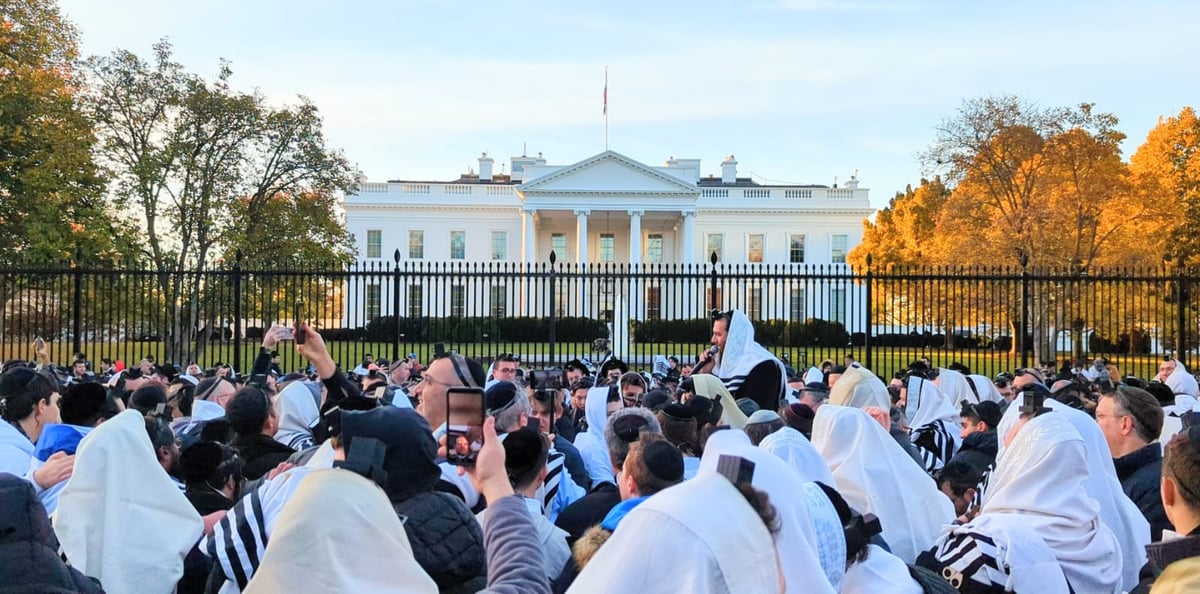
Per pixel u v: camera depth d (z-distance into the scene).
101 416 5.00
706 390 6.36
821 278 18.67
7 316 24.20
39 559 2.54
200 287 26.42
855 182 71.81
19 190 23.80
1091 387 10.91
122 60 27.75
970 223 35.72
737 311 7.93
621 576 1.94
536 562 2.52
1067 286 28.20
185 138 28.69
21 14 23.89
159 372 11.74
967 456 5.88
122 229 26.70
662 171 56.00
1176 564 2.09
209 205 28.17
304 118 30.42
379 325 17.84
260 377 5.66
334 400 4.30
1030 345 30.05
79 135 24.31
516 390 4.52
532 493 3.62
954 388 9.84
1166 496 3.04
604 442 6.41
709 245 65.94
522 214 62.91
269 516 3.23
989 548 3.63
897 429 6.13
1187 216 39.25
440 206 65.19
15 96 23.14
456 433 2.84
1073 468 3.82
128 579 3.43
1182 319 17.55
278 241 29.84
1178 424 6.02
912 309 38.56
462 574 2.88
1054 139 33.75
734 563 1.93
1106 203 33.28
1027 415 4.26
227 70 28.98
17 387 5.03
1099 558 3.73
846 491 4.34
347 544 2.24
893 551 4.20
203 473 4.27
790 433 3.87
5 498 2.54
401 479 2.88
